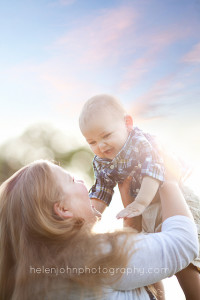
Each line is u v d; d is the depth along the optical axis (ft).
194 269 5.38
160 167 5.20
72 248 3.74
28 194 3.87
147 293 4.20
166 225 4.34
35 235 3.79
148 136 5.83
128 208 5.17
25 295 3.65
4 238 3.99
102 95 5.96
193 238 4.12
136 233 4.02
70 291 3.63
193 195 5.73
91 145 5.99
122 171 5.83
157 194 5.57
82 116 5.94
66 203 4.05
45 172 4.06
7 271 3.97
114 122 5.73
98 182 6.24
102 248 3.71
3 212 4.03
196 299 5.39
